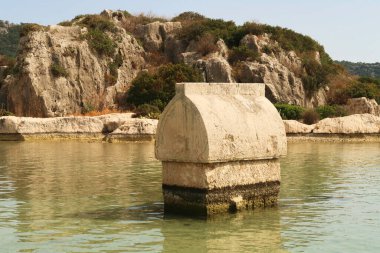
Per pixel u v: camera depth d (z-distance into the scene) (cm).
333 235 1505
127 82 7756
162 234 1501
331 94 8019
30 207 1856
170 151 1672
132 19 8988
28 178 2541
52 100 6806
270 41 8231
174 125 1658
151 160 3375
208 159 1594
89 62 7362
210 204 1648
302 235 1502
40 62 6919
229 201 1692
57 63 7056
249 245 1405
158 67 7762
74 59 7238
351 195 2105
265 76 7488
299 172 2805
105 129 5631
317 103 7812
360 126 5500
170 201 1720
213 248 1379
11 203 1927
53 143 5003
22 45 7075
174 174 1698
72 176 2614
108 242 1424
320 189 2244
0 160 3375
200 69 7494
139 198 2025
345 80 8450
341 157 3659
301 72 7919
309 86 7812
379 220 1678
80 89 7156
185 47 8275
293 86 7650
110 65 7619
